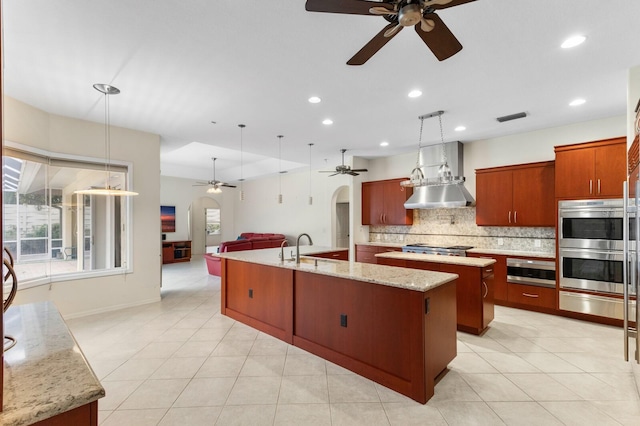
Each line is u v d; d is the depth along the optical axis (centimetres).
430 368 231
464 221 570
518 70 286
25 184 365
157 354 302
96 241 440
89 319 403
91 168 429
